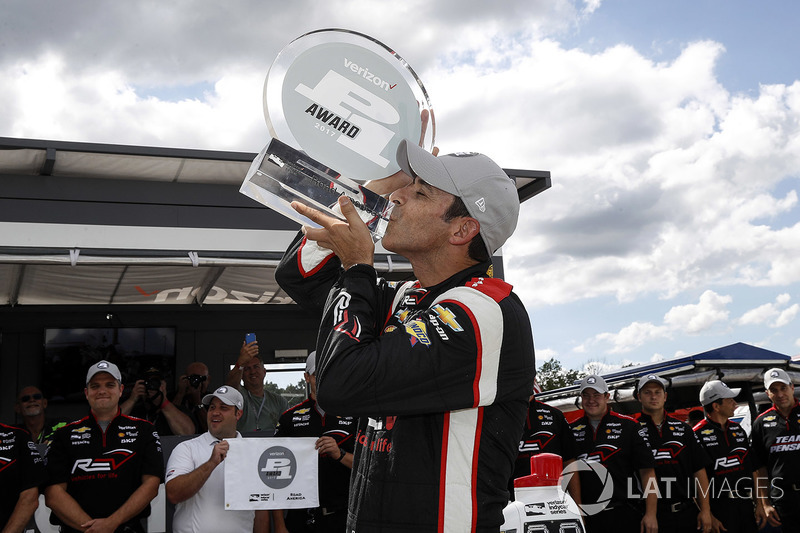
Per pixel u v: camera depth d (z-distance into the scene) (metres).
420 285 1.57
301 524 4.95
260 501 4.55
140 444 4.48
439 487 1.28
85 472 4.33
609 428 5.81
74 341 8.33
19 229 5.19
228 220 5.67
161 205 5.55
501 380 1.33
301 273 1.69
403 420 1.34
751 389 8.16
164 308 8.58
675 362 7.56
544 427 5.66
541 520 1.70
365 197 1.45
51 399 8.16
